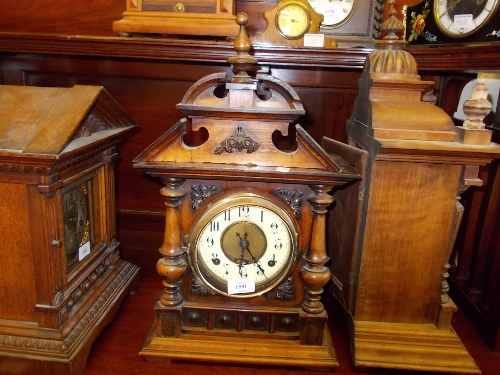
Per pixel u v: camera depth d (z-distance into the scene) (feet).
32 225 2.31
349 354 2.77
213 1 3.04
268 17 3.18
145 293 3.43
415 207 2.44
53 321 2.44
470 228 3.27
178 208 2.41
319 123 3.58
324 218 2.41
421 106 2.45
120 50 3.10
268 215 2.40
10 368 2.38
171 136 2.26
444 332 2.61
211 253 2.47
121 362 2.65
